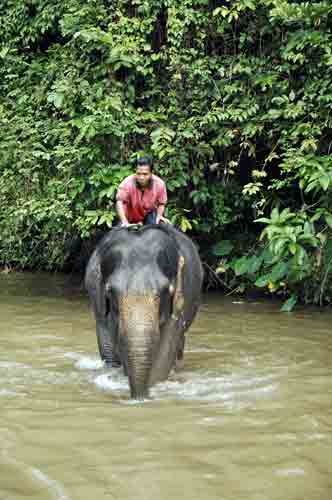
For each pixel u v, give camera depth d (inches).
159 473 154.1
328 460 162.9
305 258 366.3
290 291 401.4
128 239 214.5
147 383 202.8
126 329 196.4
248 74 382.3
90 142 382.0
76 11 392.5
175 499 140.9
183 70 379.2
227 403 208.1
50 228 467.5
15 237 486.6
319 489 146.6
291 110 356.2
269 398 214.1
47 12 427.2
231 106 378.6
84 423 187.8
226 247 426.0
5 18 457.4
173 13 369.7
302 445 172.4
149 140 393.4
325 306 385.4
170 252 213.8
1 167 468.1
